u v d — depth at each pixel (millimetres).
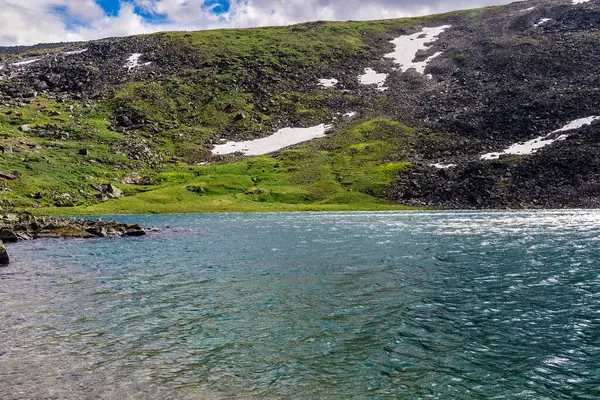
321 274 28266
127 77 198500
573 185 100438
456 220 68938
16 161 117562
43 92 183500
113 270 30922
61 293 24078
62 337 16953
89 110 170625
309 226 62594
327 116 175000
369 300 21938
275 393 12312
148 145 152000
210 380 13156
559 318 18703
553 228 53312
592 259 31938
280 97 189375
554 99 142250
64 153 132000
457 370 13781
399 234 49812
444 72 190750
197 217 87000
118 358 14852
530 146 121938
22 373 13594
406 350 15453
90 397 12023
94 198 107688
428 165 124688
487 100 156000
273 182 125562
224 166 138250
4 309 20859
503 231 51000
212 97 187375
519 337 16578
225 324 18453
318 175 128375
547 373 13508
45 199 101938
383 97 182375
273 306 21078
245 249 40375
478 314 19438
